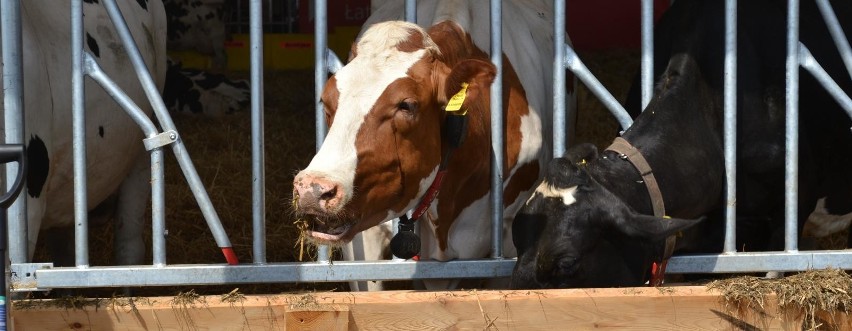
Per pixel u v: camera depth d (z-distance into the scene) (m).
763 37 6.36
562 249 4.92
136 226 8.02
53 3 6.39
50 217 6.65
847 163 6.71
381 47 4.88
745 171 6.25
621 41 17.98
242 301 4.66
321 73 5.34
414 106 4.79
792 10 5.42
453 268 5.43
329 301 4.66
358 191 4.70
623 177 5.29
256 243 5.29
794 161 5.50
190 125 13.00
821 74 5.46
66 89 6.23
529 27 7.10
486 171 5.84
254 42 5.19
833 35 5.57
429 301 4.67
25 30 5.82
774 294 4.77
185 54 17.12
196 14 16.86
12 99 4.95
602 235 5.02
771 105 6.24
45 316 4.63
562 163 5.12
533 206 5.09
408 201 5.01
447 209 5.71
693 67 6.07
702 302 4.73
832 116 6.50
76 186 5.10
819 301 4.77
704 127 5.94
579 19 17.95
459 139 5.16
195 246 8.91
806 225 7.14
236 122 13.16
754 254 5.45
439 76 4.97
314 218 4.70
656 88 6.07
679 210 5.62
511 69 6.24
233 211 9.70
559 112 5.58
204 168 10.88
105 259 8.70
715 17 6.24
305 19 18.31
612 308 4.70
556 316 4.69
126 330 4.66
